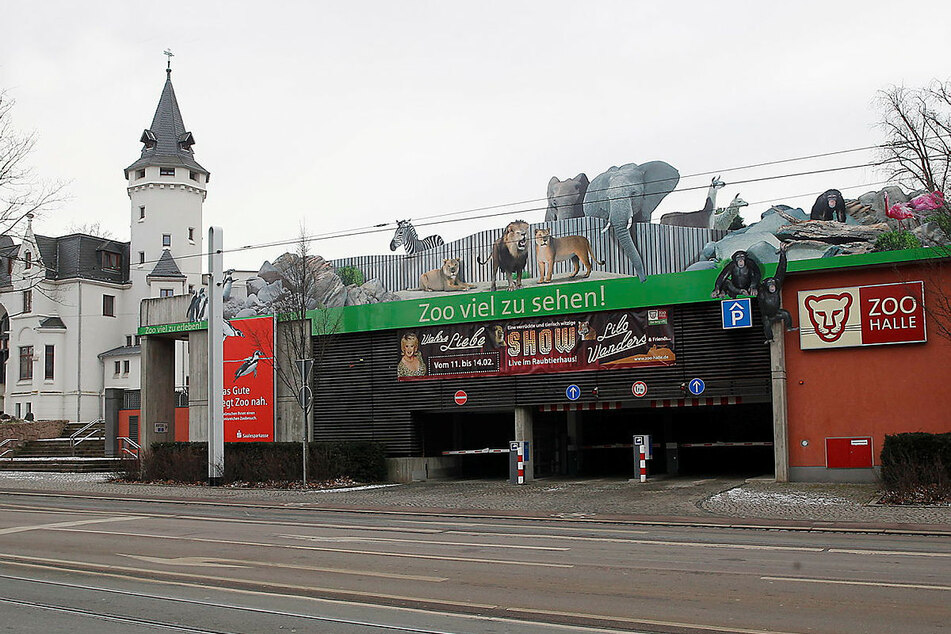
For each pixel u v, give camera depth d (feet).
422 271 127.34
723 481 92.68
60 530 58.18
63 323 219.00
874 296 82.02
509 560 43.11
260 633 28.07
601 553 45.55
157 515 69.77
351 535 55.06
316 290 122.01
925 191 89.97
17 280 219.20
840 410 82.94
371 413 108.78
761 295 85.92
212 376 101.71
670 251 120.67
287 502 83.25
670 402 95.04
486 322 102.47
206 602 33.04
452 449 113.70
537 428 107.34
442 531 57.41
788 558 43.29
